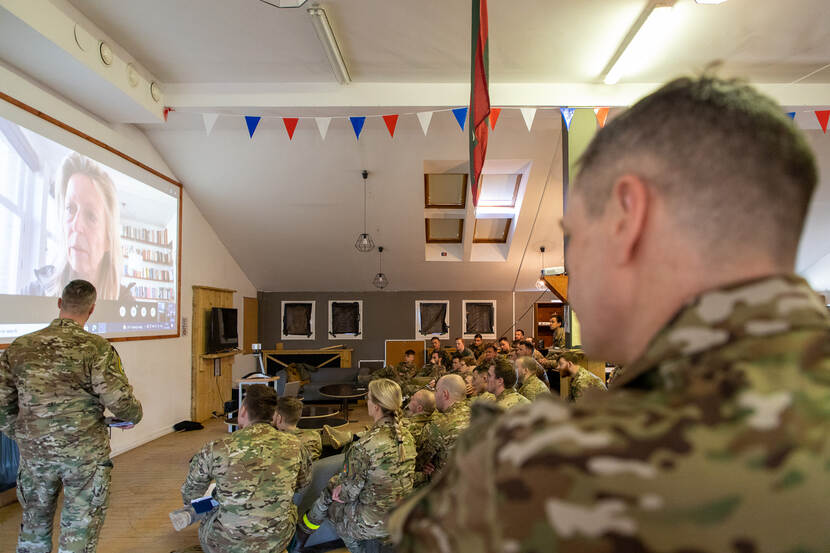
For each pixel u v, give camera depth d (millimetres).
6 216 3777
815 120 5492
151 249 6020
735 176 366
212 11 3830
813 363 322
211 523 2133
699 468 295
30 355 2316
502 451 338
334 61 4473
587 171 456
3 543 3139
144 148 6062
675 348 355
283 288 10133
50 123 4277
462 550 343
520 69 4781
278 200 7371
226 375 7945
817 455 294
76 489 2377
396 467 2428
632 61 4602
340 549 3041
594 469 302
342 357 9750
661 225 390
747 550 283
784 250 370
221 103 5094
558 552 297
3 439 3773
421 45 4301
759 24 3963
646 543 288
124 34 4156
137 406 2578
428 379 7391
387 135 6332
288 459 2211
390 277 9734
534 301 10391
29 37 3480
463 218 8109
